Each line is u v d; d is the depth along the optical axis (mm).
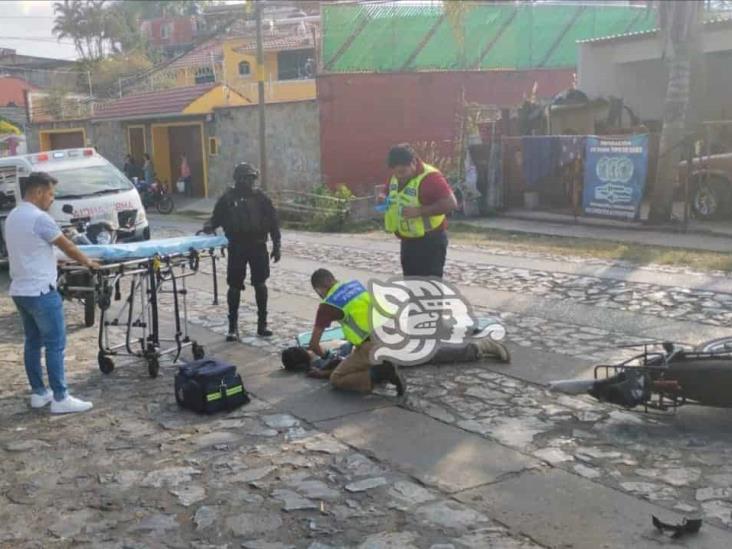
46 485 5066
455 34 23609
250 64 38625
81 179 13945
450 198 7020
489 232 16422
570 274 11383
